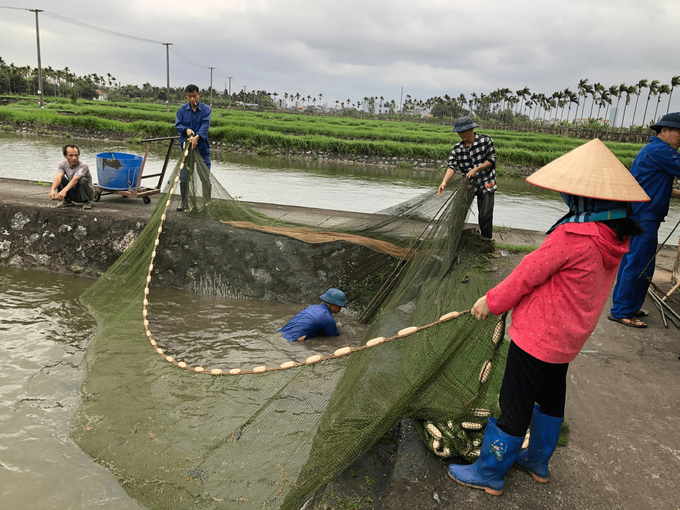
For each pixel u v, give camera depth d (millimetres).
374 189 18016
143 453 3197
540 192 19891
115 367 4066
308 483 2691
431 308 4078
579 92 96375
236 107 150375
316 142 29281
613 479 2758
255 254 7043
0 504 3006
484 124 91500
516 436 2436
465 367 3074
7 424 3730
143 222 7492
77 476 3191
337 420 2836
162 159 21484
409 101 160250
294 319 5449
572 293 2188
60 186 7961
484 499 2586
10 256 7867
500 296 2334
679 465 2891
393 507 2521
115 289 5742
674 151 4391
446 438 2961
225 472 2941
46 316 5898
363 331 5867
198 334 5559
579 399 3533
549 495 2621
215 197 7121
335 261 6859
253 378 3303
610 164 2146
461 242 6605
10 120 33156
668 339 4539
